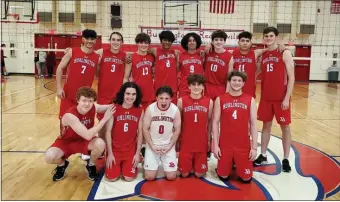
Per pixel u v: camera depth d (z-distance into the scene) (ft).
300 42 51.13
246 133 11.05
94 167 11.34
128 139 11.39
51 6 50.34
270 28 12.36
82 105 10.61
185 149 11.37
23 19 51.03
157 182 11.12
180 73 13.85
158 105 11.20
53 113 22.94
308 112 25.71
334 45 51.37
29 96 30.96
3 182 10.85
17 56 53.06
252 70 13.14
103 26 50.14
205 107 11.32
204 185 10.91
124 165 11.30
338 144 16.26
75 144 11.21
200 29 46.83
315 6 49.75
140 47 13.29
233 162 11.89
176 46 45.75
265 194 10.21
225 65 13.26
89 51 12.92
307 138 17.39
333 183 11.23
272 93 12.57
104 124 11.03
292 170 12.51
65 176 11.55
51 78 50.06
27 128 18.40
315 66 52.80
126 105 11.30
